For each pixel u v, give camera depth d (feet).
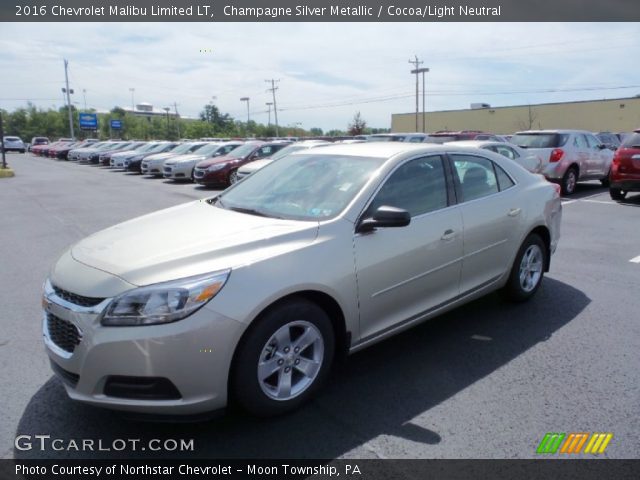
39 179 69.26
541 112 211.20
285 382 10.12
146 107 417.69
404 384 11.49
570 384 11.40
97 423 10.14
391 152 13.16
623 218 31.91
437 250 12.73
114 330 8.74
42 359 12.96
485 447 9.21
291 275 9.84
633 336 13.94
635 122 187.52
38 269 21.76
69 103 214.90
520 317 15.38
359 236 11.17
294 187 12.97
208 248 9.86
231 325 9.08
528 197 15.85
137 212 37.91
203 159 63.31
